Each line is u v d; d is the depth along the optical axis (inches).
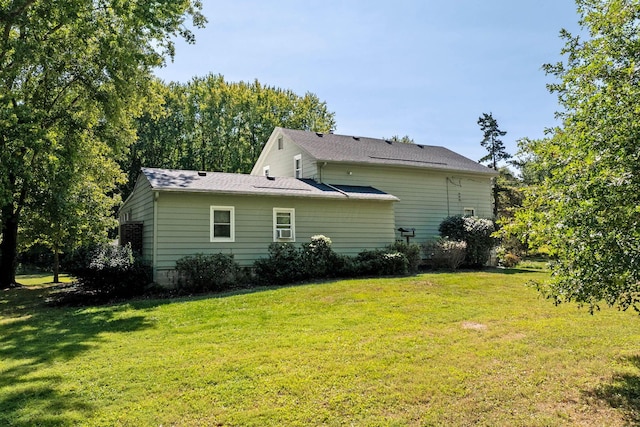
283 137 804.6
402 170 766.5
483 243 696.4
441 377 195.3
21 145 482.3
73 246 655.8
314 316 327.0
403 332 276.5
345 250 615.2
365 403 169.6
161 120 1381.6
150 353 243.0
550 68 212.8
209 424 155.6
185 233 503.2
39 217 636.1
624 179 135.9
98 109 615.8
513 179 1122.7
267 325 301.9
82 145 615.2
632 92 146.6
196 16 589.0
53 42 553.6
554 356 223.3
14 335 308.5
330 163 693.3
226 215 533.3
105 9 558.9
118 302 426.6
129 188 1353.3
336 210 613.0
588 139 149.6
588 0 189.6
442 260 660.1
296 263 517.3
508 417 156.6
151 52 588.1
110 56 549.6
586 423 150.9
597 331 272.8
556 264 165.8
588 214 143.9
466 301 379.6
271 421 156.3
